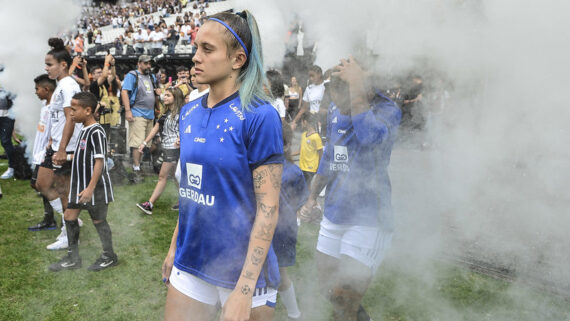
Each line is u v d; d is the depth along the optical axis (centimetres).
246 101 121
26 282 272
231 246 127
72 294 257
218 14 123
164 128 398
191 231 133
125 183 491
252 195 126
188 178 131
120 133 554
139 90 527
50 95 360
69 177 327
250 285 119
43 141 363
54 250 331
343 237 184
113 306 244
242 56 121
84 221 393
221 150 122
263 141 120
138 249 321
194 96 308
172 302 141
